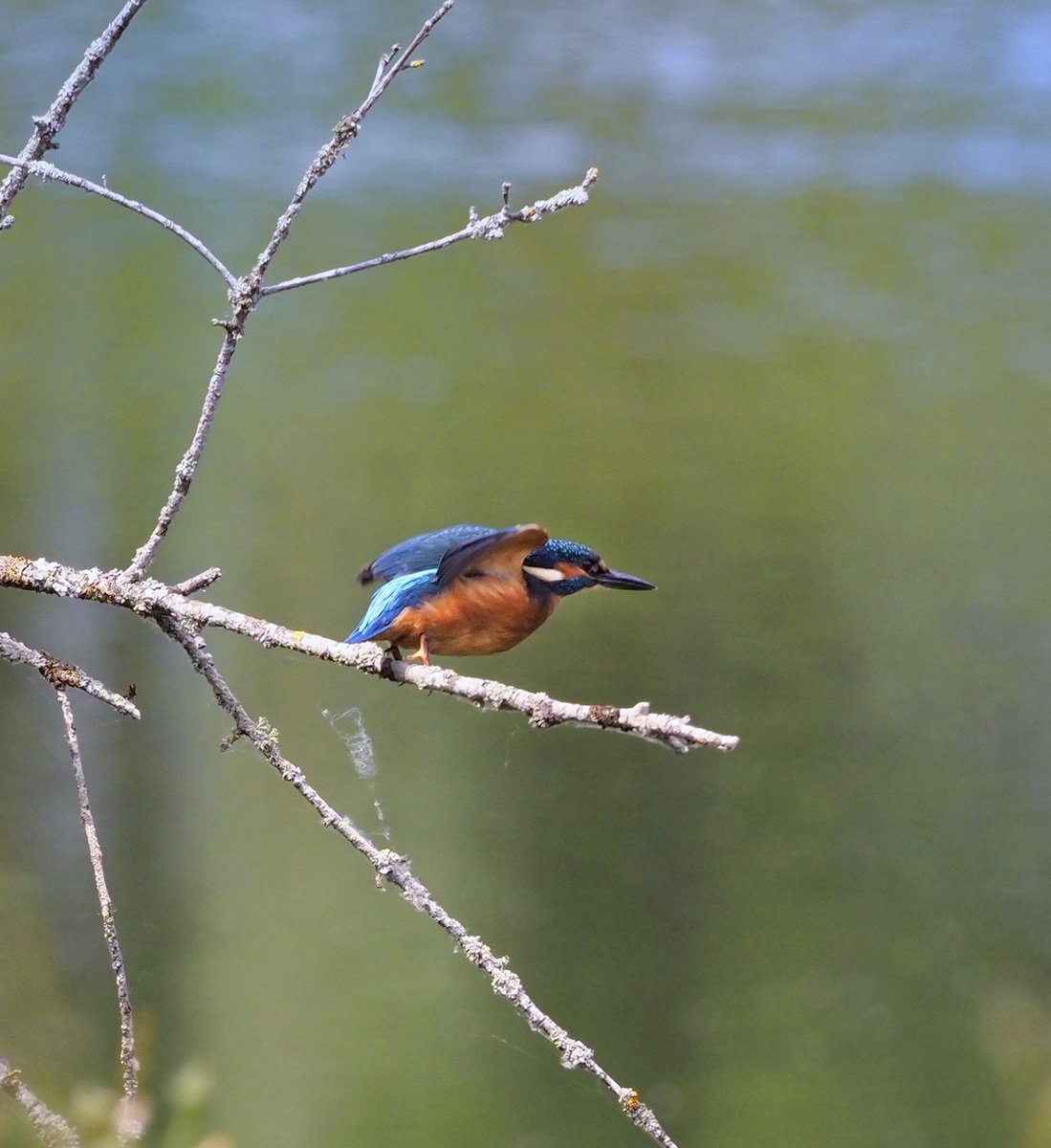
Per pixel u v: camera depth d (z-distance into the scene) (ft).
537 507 63.41
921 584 58.29
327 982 37.91
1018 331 81.92
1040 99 111.86
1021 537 61.46
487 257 89.04
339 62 106.11
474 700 12.94
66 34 103.60
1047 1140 33.04
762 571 59.26
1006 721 49.03
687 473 67.41
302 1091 34.24
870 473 67.77
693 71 113.80
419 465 67.51
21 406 69.56
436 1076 35.40
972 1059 35.55
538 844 43.55
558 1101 35.04
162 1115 31.83
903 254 90.84
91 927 38.88
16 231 87.97
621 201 97.40
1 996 35.37
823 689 50.80
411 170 96.63
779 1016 37.01
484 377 76.18
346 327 82.17
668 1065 36.04
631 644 53.67
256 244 84.69
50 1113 16.03
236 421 70.08
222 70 101.76
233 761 47.52
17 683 49.98
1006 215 95.71
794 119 108.78
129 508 62.03
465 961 39.19
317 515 62.13
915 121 109.60
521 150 101.09
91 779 45.78
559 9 123.85
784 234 93.56
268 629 14.87
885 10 127.95
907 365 78.38
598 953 39.40
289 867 42.19
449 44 113.19
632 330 81.97
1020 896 40.55
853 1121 33.88
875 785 46.16
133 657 52.24
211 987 37.17
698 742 11.33
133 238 86.99
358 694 51.55
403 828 44.21
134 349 76.79
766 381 76.84
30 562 16.28
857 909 40.86
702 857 43.21
